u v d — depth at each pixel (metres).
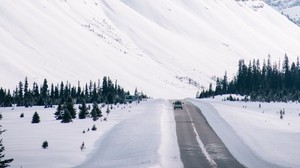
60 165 31.53
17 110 90.75
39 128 52.97
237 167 29.28
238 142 40.31
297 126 58.72
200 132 46.34
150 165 28.75
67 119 59.84
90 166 30.41
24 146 39.38
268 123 59.50
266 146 38.84
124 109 83.38
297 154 35.12
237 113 72.44
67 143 41.06
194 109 78.75
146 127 50.28
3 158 33.44
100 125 55.69
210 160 31.38
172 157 32.22
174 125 52.50
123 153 34.97
